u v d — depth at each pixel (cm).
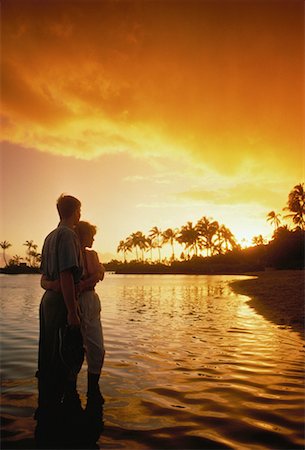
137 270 9188
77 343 345
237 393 363
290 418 302
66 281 335
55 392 355
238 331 737
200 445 253
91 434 267
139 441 258
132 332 725
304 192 6369
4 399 335
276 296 1541
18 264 10906
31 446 248
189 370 446
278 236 6381
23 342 609
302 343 618
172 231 11181
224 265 8081
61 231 346
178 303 1401
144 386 381
